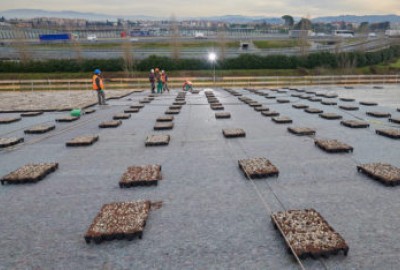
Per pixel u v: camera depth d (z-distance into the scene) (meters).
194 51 51.03
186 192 3.63
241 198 3.44
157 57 37.25
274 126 7.41
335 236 2.42
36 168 4.30
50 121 8.66
